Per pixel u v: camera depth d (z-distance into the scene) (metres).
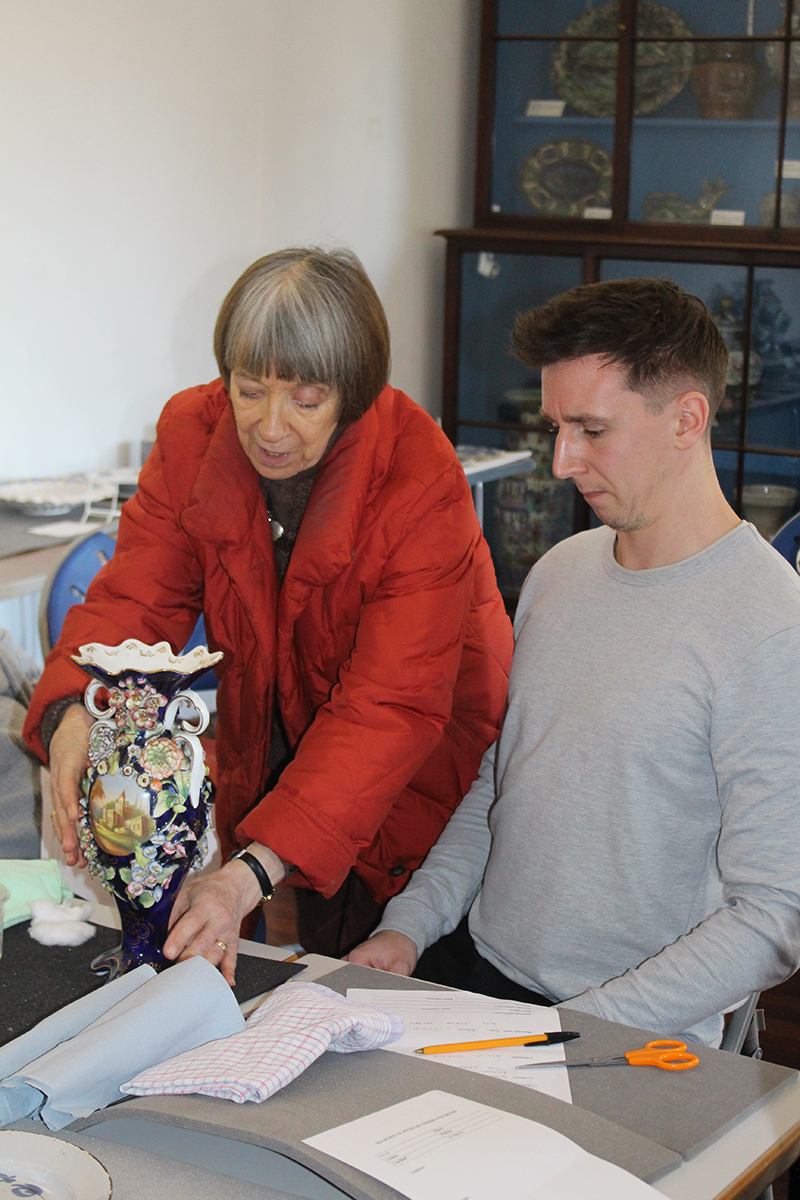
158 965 1.12
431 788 1.58
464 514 1.41
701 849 1.26
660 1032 1.17
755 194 4.29
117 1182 0.82
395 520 1.38
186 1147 0.87
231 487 1.43
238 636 1.51
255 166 4.48
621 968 1.28
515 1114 0.87
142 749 1.07
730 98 4.25
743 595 1.21
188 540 1.53
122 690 1.09
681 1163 0.86
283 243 4.54
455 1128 0.83
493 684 1.57
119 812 1.07
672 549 1.26
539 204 4.57
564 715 1.32
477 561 1.56
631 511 1.24
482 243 4.55
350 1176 0.77
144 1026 0.93
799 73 4.16
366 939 1.49
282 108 4.45
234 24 4.25
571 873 1.29
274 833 1.22
